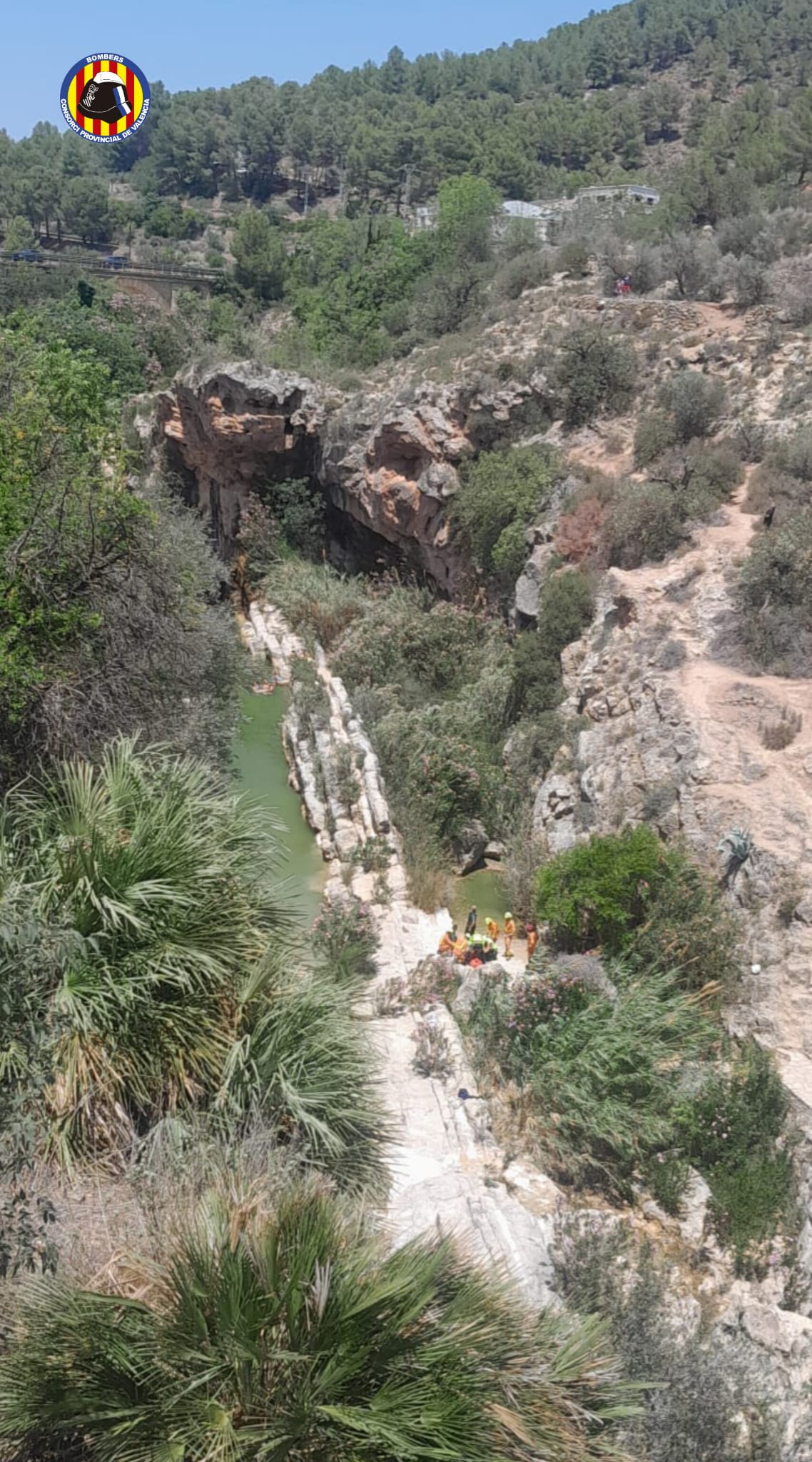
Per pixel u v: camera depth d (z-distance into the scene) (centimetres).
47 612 1298
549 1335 725
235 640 1975
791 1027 1542
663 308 3641
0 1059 856
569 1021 1434
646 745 2017
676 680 2088
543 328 3722
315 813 2184
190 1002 950
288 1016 986
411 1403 623
